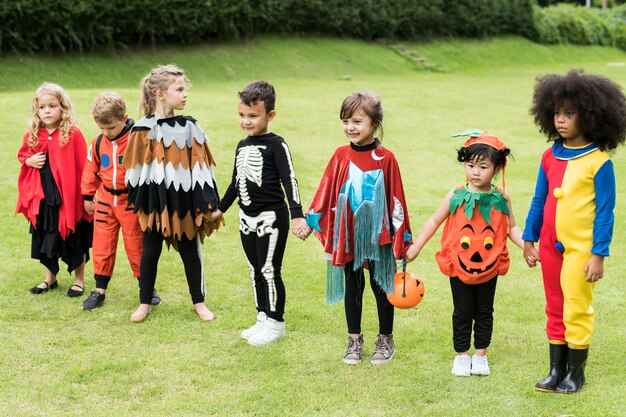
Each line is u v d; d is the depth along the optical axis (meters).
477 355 4.14
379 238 4.09
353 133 4.09
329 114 12.23
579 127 3.76
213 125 10.35
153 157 4.69
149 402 3.78
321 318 4.91
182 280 5.61
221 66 20.84
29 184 5.17
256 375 4.09
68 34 18.47
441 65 26.58
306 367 4.20
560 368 3.96
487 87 18.48
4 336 4.52
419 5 28.50
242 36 23.17
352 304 4.27
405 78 22.14
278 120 11.41
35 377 4.02
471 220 4.04
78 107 10.71
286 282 5.59
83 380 3.99
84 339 4.51
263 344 4.48
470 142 4.12
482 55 29.34
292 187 4.43
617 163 9.74
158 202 4.69
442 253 4.12
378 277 4.16
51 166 5.11
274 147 4.48
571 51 33.81
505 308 5.12
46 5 17.73
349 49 25.28
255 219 4.52
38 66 17.77
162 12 20.19
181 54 20.91
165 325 4.76
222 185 7.93
